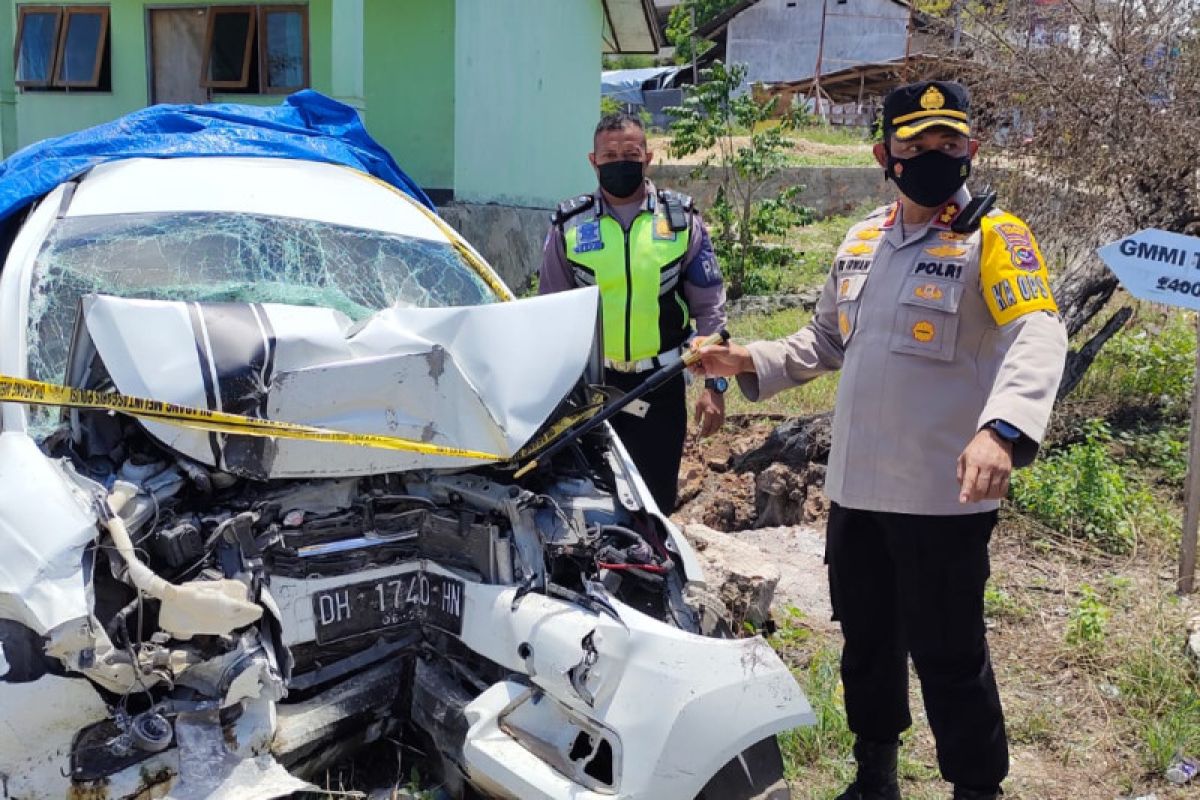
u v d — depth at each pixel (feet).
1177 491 18.19
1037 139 21.54
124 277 10.31
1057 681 11.89
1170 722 10.70
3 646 7.09
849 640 9.26
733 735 7.55
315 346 8.76
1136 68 20.88
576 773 7.76
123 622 7.29
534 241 38.14
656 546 9.53
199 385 8.24
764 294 34.42
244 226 11.39
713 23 102.58
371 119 32.76
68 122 35.94
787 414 21.06
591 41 45.80
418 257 12.05
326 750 8.69
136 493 7.99
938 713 8.63
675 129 37.73
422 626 9.37
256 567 8.14
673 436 12.56
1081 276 21.25
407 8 31.91
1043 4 21.80
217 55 33.55
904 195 8.27
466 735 8.35
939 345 8.15
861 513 8.83
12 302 9.57
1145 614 13.19
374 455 8.68
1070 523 16.12
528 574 8.79
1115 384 23.00
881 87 89.56
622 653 7.86
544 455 9.38
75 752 7.16
